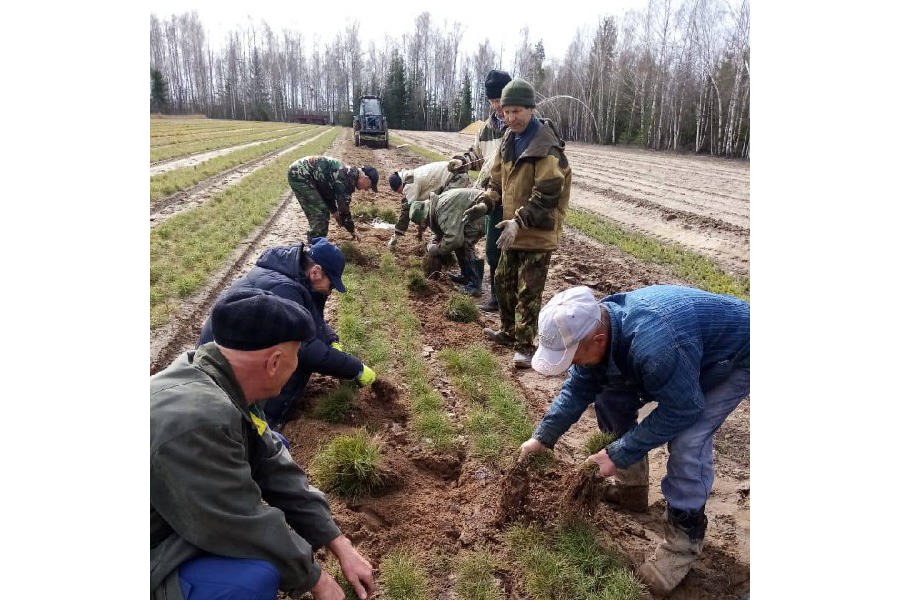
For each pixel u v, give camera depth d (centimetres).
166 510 216
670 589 304
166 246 895
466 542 336
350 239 981
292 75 10394
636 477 359
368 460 368
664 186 2000
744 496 389
